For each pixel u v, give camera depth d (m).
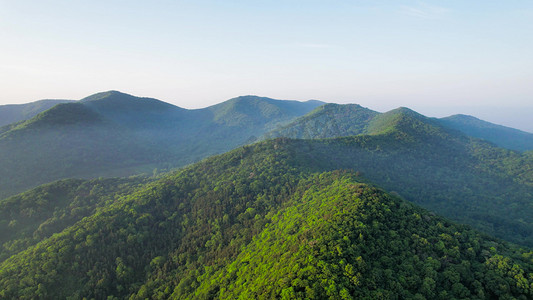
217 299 85.88
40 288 96.75
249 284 80.12
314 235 84.81
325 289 62.41
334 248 75.56
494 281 71.75
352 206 94.94
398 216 92.81
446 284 71.44
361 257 72.00
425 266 74.44
